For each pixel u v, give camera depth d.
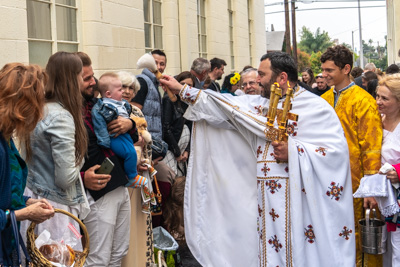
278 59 3.62
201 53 11.98
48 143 3.25
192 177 4.07
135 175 3.87
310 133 3.62
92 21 6.70
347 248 3.62
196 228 4.07
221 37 13.30
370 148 4.11
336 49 4.38
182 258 5.40
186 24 10.34
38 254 2.77
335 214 3.59
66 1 6.32
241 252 3.96
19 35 5.22
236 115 3.71
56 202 3.32
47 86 3.30
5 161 2.63
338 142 3.60
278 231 3.58
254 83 6.42
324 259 3.54
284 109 3.50
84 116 3.70
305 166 3.50
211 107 3.88
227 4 13.99
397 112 4.04
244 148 3.92
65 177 3.24
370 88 6.92
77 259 3.03
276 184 3.59
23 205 2.79
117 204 3.77
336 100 4.46
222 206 4.00
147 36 9.00
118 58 7.43
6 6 5.04
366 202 4.04
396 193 3.83
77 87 3.34
